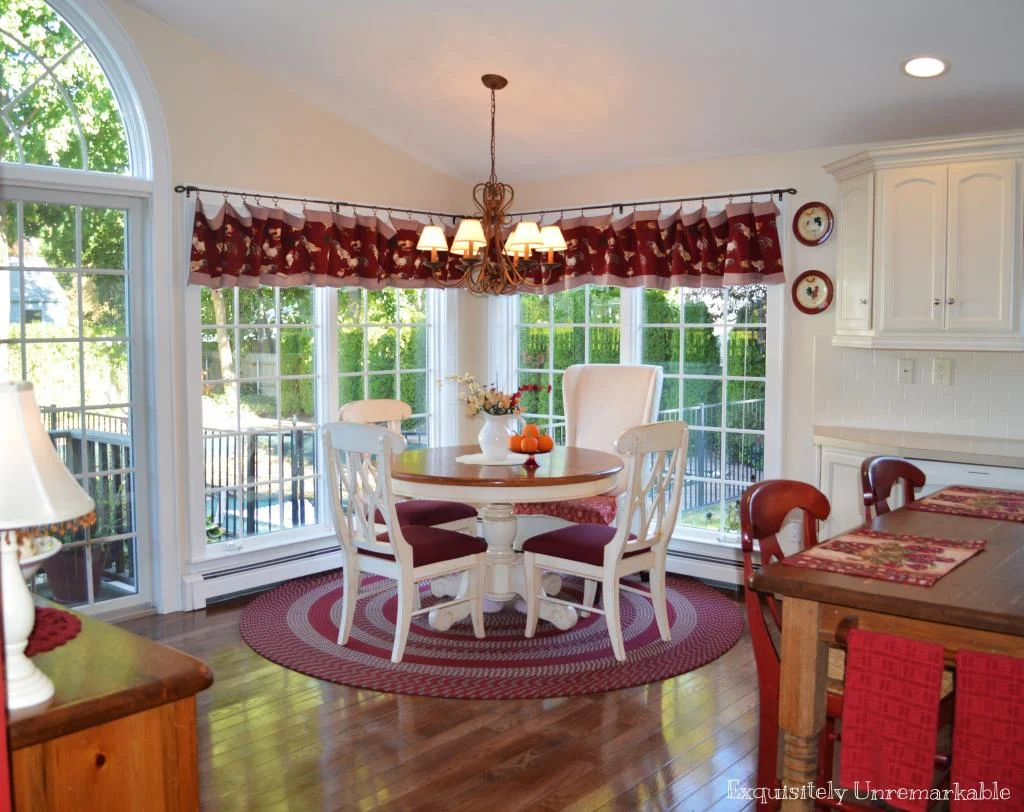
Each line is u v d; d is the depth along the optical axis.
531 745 3.18
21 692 1.69
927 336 4.27
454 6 3.98
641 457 3.84
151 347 4.58
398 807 2.77
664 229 5.26
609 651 4.08
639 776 2.96
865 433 4.55
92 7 4.27
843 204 4.58
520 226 4.13
